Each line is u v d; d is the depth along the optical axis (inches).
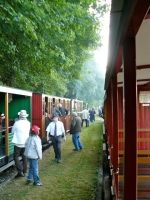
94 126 940.0
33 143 256.1
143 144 328.5
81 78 852.6
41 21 364.5
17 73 564.7
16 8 327.0
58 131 361.1
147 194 197.6
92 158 381.1
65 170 315.0
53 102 604.4
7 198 221.9
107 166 307.3
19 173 286.0
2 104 399.9
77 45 673.6
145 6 57.6
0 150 318.0
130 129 87.4
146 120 331.6
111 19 75.9
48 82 904.9
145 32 89.7
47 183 263.7
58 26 399.2
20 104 419.2
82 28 512.7
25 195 229.1
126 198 89.4
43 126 478.6
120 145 311.9
